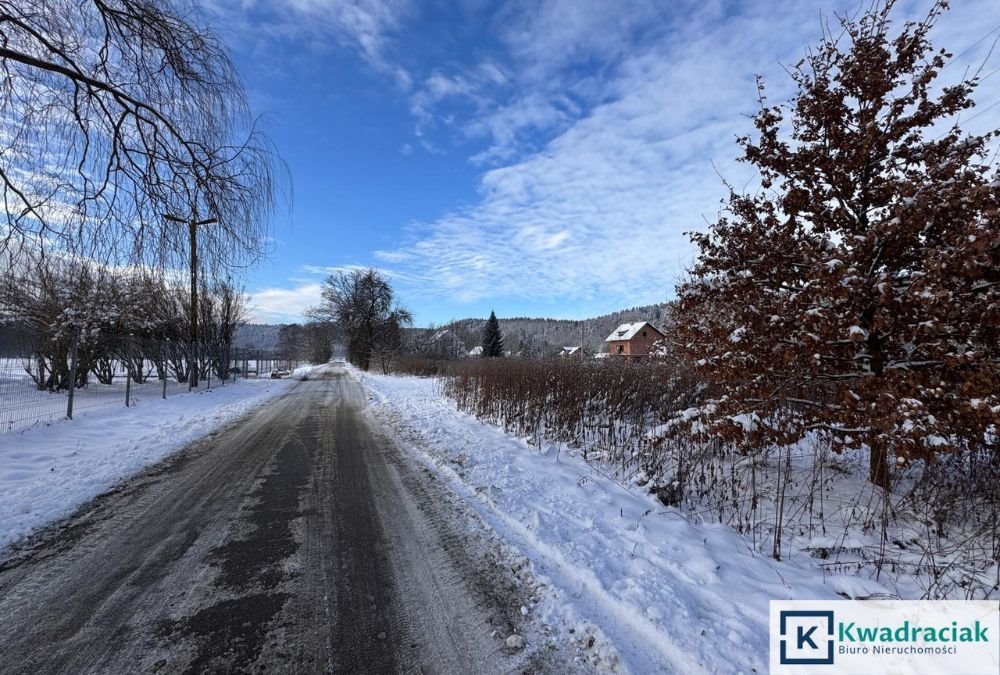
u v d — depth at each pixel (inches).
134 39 208.5
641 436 289.7
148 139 222.7
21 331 455.8
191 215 231.1
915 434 142.6
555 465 270.4
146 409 466.6
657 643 109.1
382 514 188.9
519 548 158.1
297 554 151.5
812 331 168.2
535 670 99.7
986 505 173.6
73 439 314.5
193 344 706.8
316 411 502.3
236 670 96.3
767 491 215.0
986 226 131.0
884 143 186.4
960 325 155.4
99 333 545.6
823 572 149.5
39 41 199.3
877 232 165.5
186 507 193.8
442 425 397.4
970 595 129.0
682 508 206.8
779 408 192.9
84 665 96.7
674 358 366.9
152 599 122.6
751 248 199.3
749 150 211.3
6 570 137.1
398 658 102.0
